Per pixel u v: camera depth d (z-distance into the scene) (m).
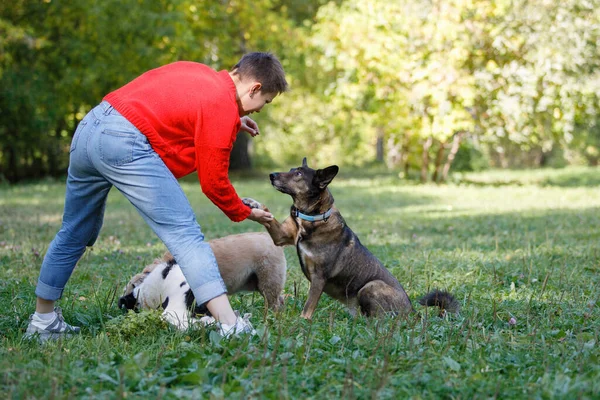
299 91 29.25
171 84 3.85
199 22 23.53
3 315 4.61
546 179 24.70
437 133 19.31
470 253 7.84
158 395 2.93
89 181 3.94
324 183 4.84
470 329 4.03
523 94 19.39
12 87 19.52
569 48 19.27
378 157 40.00
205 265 3.86
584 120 22.09
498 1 19.12
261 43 24.95
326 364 3.47
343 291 5.16
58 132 24.06
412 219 11.89
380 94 20.47
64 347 3.81
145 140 3.79
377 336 3.97
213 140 3.83
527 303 5.20
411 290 5.93
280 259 5.29
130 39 21.28
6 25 18.41
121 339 3.91
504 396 3.13
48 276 4.09
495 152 40.34
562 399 3.03
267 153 35.31
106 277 6.18
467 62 19.91
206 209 13.73
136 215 12.47
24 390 3.02
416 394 3.10
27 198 15.84
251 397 2.99
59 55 21.30
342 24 20.53
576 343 3.93
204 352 3.59
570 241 8.88
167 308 4.46
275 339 3.85
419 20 19.62
